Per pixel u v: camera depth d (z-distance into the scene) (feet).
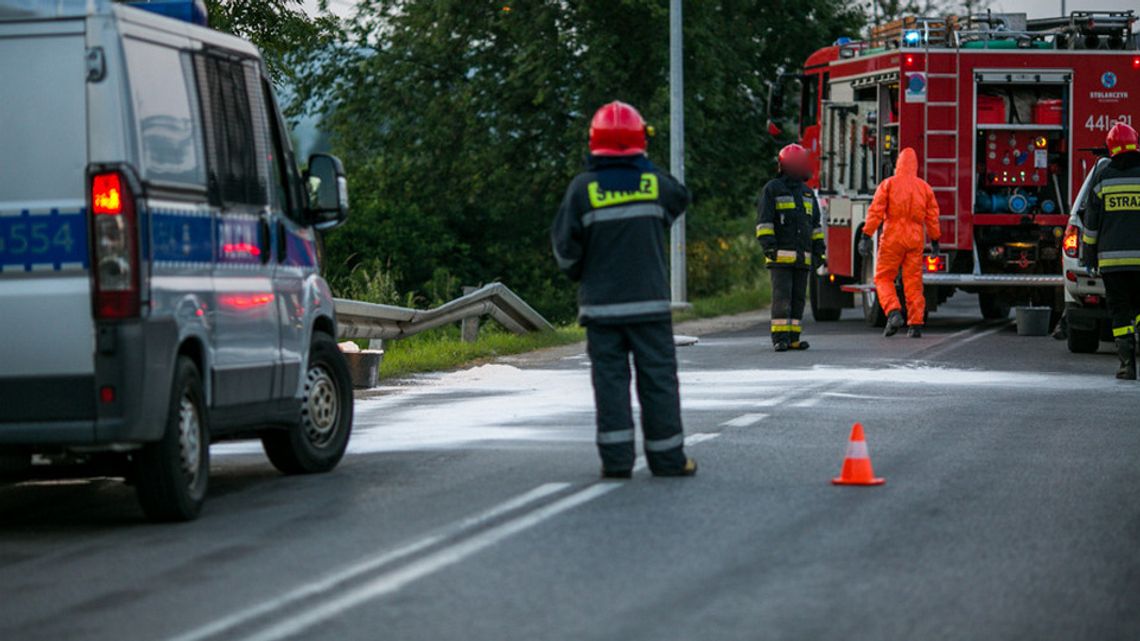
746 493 61.31
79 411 54.34
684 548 51.21
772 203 132.05
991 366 117.19
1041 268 158.81
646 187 64.85
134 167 54.70
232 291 61.36
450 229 279.90
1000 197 157.69
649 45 253.24
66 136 54.60
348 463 72.02
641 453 72.95
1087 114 156.97
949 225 156.04
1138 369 114.11
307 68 272.31
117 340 54.08
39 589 47.26
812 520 55.93
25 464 56.70
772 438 77.00
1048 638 40.73
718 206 280.51
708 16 250.16
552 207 273.54
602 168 65.16
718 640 40.27
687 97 251.39
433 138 267.80
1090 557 50.14
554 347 147.54
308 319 68.69
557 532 53.88
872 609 43.42
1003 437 77.77
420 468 69.26
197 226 58.70
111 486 69.26
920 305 147.54
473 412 91.76
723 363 121.90
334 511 59.00
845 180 169.78
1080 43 158.81
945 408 89.97
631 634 40.83
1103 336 135.03
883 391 99.40
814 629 41.34
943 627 41.65
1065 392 98.94
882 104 161.17
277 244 66.08
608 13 253.03
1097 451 73.05
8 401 54.49
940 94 155.74
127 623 42.83
